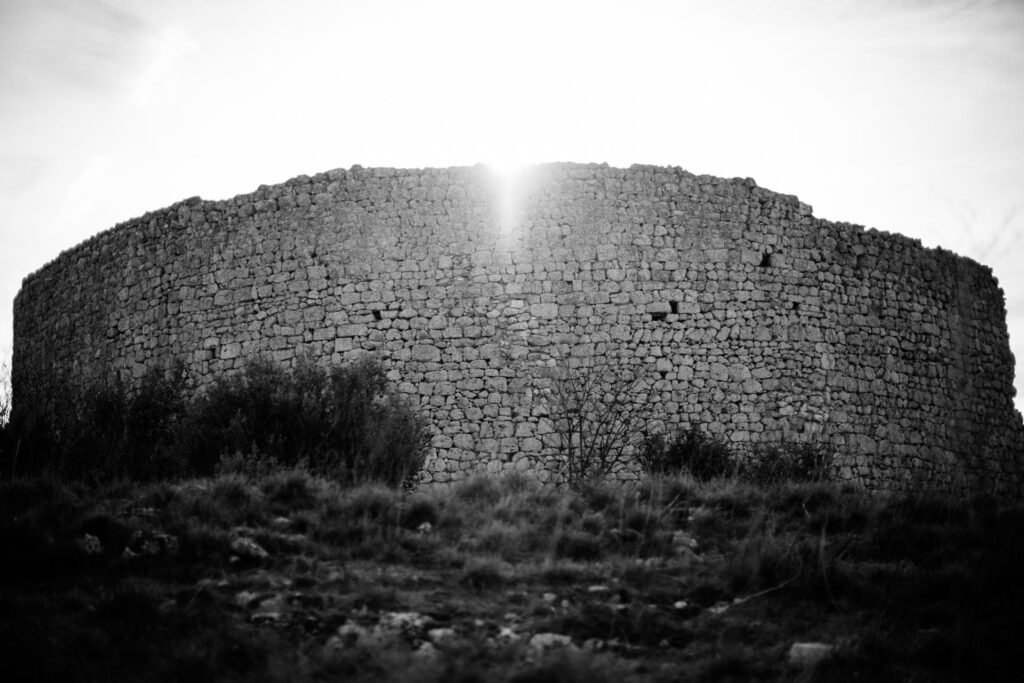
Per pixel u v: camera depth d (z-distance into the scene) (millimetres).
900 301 27578
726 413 25375
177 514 15117
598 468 23719
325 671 11461
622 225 25859
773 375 25781
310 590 13219
